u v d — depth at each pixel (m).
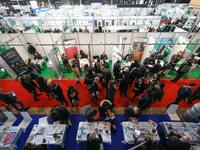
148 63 8.44
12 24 13.81
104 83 7.05
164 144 5.19
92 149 4.14
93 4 17.42
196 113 5.39
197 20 13.40
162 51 9.29
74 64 8.08
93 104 6.91
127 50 10.59
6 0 23.55
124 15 14.66
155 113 6.42
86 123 5.09
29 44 9.58
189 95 5.89
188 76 8.90
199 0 13.97
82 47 10.55
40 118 5.98
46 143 4.57
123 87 6.62
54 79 8.90
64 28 13.53
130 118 5.30
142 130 4.90
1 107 6.47
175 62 8.20
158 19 13.54
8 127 5.28
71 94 6.10
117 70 7.29
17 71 8.73
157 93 5.59
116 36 9.98
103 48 10.53
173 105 6.08
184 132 4.89
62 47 9.78
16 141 5.06
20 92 7.76
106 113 5.29
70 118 6.22
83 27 14.34
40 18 13.77
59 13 15.27
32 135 4.79
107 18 14.05
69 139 5.46
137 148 4.33
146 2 22.89
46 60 10.45
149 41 9.33
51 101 7.13
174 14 16.67
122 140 5.38
